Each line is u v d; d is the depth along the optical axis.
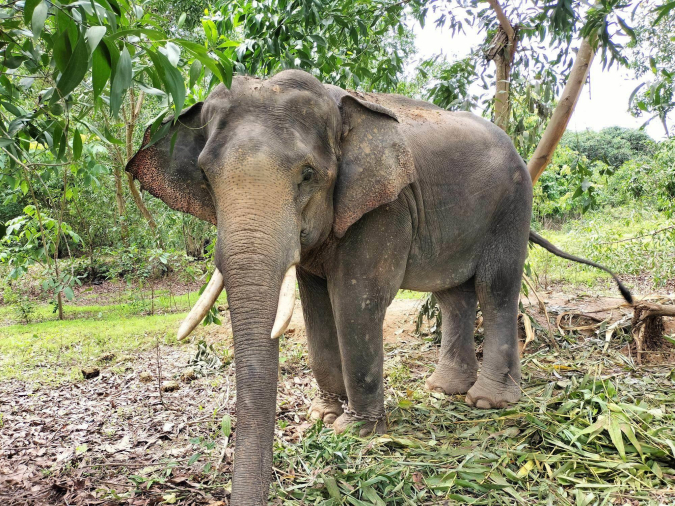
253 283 2.24
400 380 4.45
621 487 2.61
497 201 3.79
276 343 2.27
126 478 2.94
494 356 3.85
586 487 2.64
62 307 9.38
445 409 3.71
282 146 2.46
